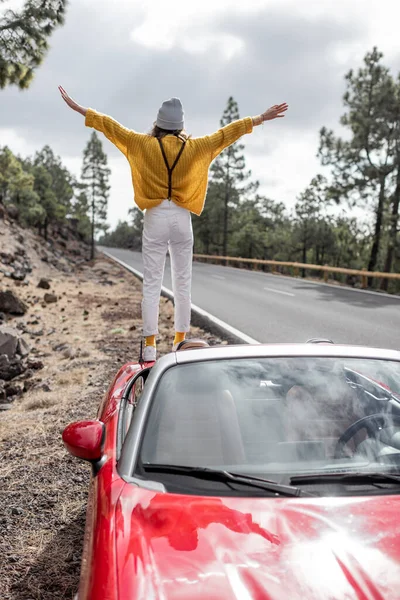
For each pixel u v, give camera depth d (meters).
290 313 15.21
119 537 2.12
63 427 6.61
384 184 37.59
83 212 102.31
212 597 1.79
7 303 15.38
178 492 2.39
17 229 47.97
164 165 5.14
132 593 1.83
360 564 1.92
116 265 51.84
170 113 5.18
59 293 22.06
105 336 12.44
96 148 76.31
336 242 69.06
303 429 2.75
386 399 2.94
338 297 19.92
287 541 2.04
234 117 64.56
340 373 3.09
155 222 5.32
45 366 9.97
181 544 2.04
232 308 16.28
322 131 38.50
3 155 61.41
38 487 5.06
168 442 2.66
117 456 2.85
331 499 2.33
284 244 77.31
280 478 2.48
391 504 2.29
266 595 1.79
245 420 2.77
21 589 3.60
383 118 37.62
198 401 2.86
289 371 3.08
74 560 3.91
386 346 10.53
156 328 5.54
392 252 40.09
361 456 2.63
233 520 2.16
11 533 4.29
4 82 14.66
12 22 14.64
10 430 6.71
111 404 3.88
